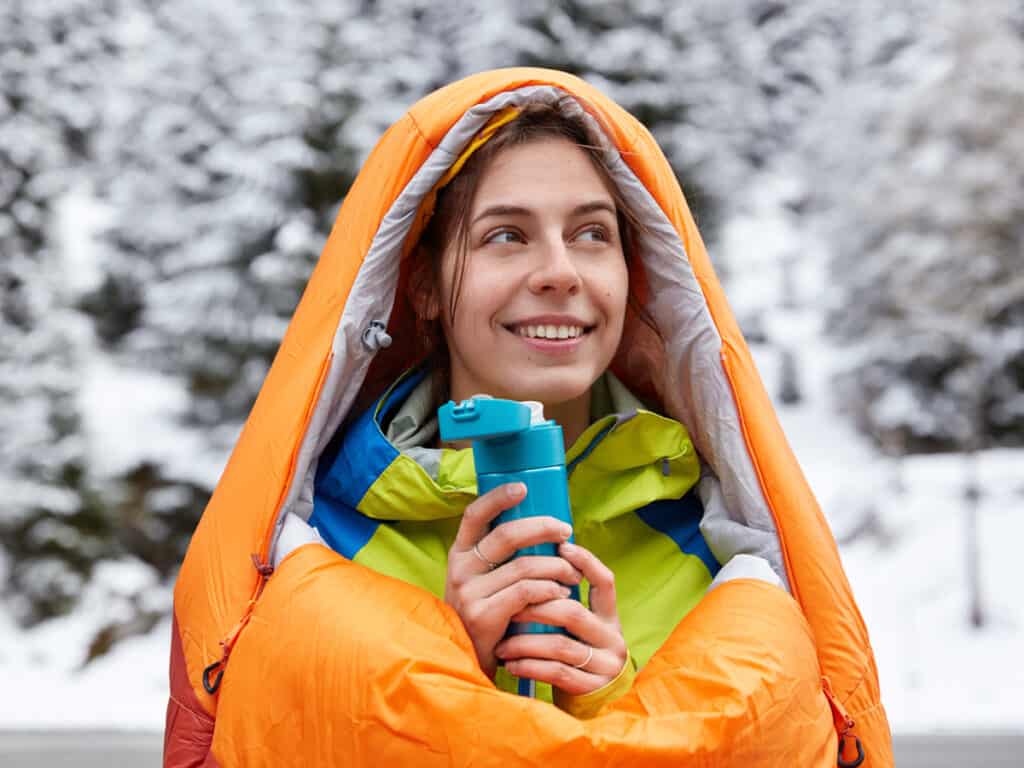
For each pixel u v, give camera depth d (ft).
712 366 4.49
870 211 40.45
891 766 4.26
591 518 4.44
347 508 4.47
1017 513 34.99
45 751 16.70
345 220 4.42
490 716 3.43
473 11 36.42
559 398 4.21
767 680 3.68
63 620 27.20
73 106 48.98
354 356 4.37
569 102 4.25
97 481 29.63
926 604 29.84
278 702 3.67
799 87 75.72
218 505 4.25
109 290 45.03
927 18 54.85
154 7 51.47
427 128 4.25
